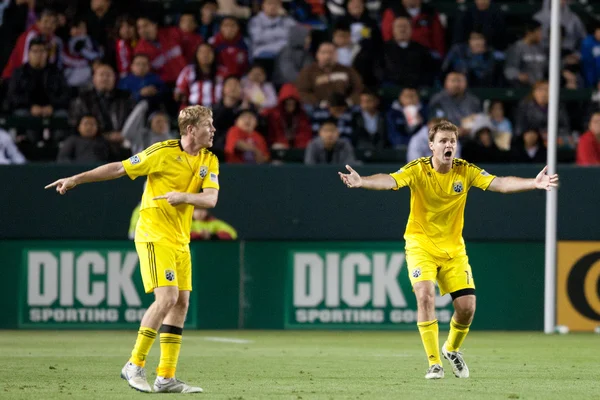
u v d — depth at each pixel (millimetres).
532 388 26734
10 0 67625
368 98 63875
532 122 63375
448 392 25391
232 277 55156
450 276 29391
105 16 66938
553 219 53531
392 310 55219
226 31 65562
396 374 31234
